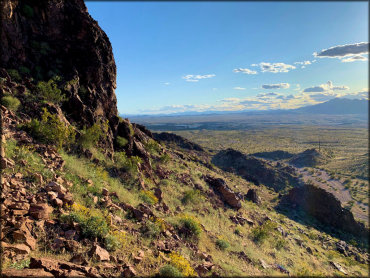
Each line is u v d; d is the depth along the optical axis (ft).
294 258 54.65
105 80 68.08
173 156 114.01
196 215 55.62
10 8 46.96
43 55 53.88
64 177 33.40
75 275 17.61
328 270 57.41
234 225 61.67
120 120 73.26
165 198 57.88
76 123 54.24
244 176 267.18
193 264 28.84
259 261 39.50
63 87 53.52
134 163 58.44
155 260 25.88
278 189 281.95
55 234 22.21
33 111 43.24
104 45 67.10
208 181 91.35
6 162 26.78
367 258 97.04
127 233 29.63
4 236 18.74
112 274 20.42
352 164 472.03
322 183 354.74
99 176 42.88
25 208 22.49
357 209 263.70
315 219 151.94
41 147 36.73
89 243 23.41
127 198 41.27
